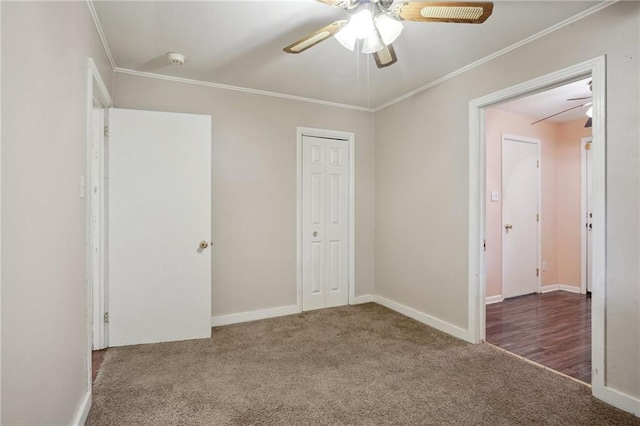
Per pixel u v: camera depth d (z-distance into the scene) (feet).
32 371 3.75
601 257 6.27
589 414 5.88
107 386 6.77
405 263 11.49
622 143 5.98
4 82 3.12
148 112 8.91
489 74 8.46
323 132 12.16
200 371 7.43
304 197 12.01
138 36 7.52
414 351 8.50
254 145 11.00
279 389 6.70
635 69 5.81
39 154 3.92
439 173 10.05
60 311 4.62
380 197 12.79
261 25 7.09
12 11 3.26
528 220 14.39
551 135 15.06
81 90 5.67
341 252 12.69
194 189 9.31
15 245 3.35
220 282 10.53
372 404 6.19
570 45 6.72
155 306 8.99
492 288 13.38
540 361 8.04
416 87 10.71
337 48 8.11
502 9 6.39
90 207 6.12
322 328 10.17
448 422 5.67
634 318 5.87
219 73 9.61
